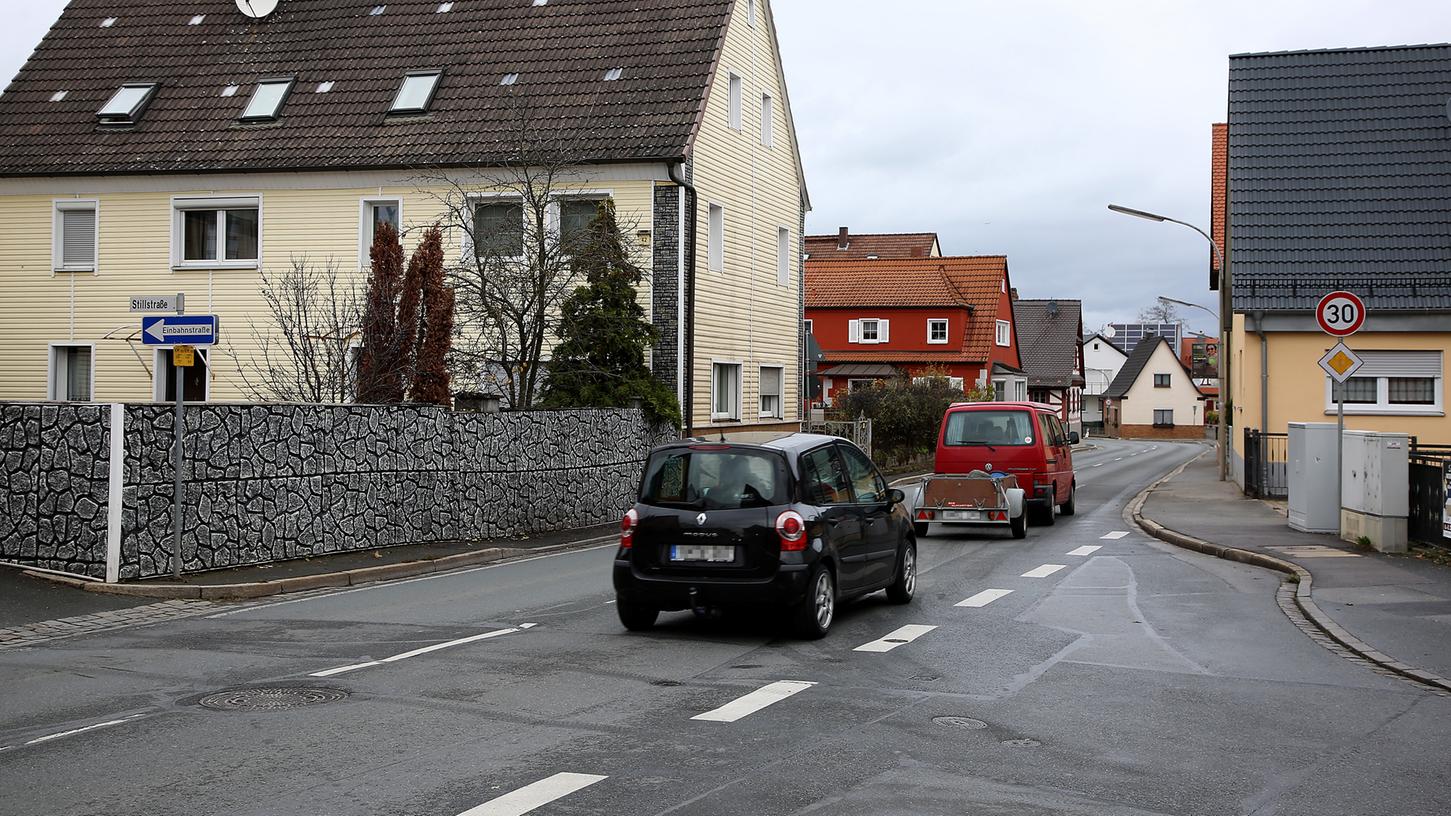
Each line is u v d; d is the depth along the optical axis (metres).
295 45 30.28
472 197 25.62
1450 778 6.65
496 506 19.92
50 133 29.19
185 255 28.67
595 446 22.84
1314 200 30.06
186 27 31.25
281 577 14.42
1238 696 8.66
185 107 29.30
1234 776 6.65
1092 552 18.78
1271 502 26.97
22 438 14.11
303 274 26.55
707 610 12.64
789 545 10.80
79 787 6.35
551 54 28.75
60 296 28.92
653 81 27.61
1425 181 29.94
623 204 26.75
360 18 30.62
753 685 8.92
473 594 13.94
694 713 8.02
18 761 6.85
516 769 6.67
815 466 11.59
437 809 5.96
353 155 27.42
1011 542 20.55
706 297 28.23
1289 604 13.14
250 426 15.27
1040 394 92.81
